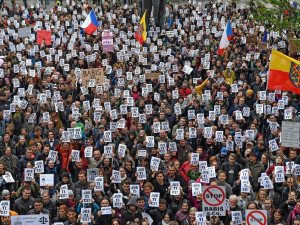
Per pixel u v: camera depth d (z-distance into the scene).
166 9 47.25
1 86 29.12
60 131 21.86
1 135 23.64
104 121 22.92
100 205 17.14
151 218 16.66
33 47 36.31
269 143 20.03
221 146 21.33
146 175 18.73
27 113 23.94
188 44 37.44
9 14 48.00
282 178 17.78
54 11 47.72
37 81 29.78
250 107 25.67
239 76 30.28
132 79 28.92
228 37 34.34
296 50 32.06
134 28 40.53
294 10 32.75
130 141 21.70
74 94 28.02
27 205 17.41
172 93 26.62
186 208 16.64
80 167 19.59
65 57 35.09
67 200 17.56
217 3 48.41
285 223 16.36
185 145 20.67
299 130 17.66
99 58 32.88
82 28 39.06
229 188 17.58
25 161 19.72
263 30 37.84
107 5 48.72
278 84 21.55
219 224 15.58
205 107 25.80
